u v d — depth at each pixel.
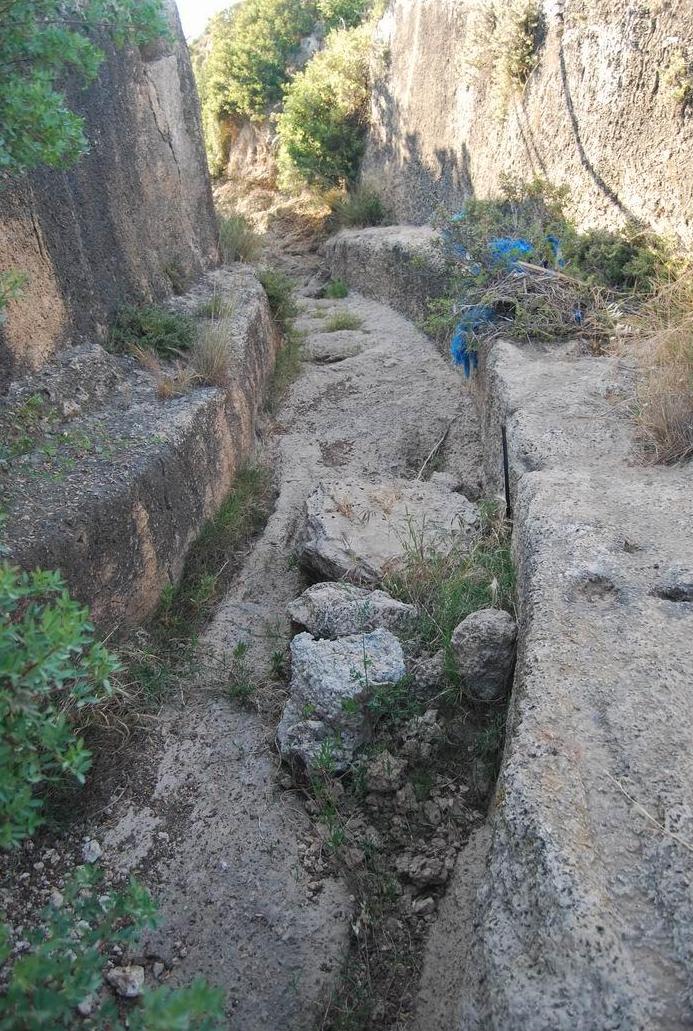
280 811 2.91
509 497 4.04
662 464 3.66
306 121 13.52
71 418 4.19
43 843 2.77
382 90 12.35
